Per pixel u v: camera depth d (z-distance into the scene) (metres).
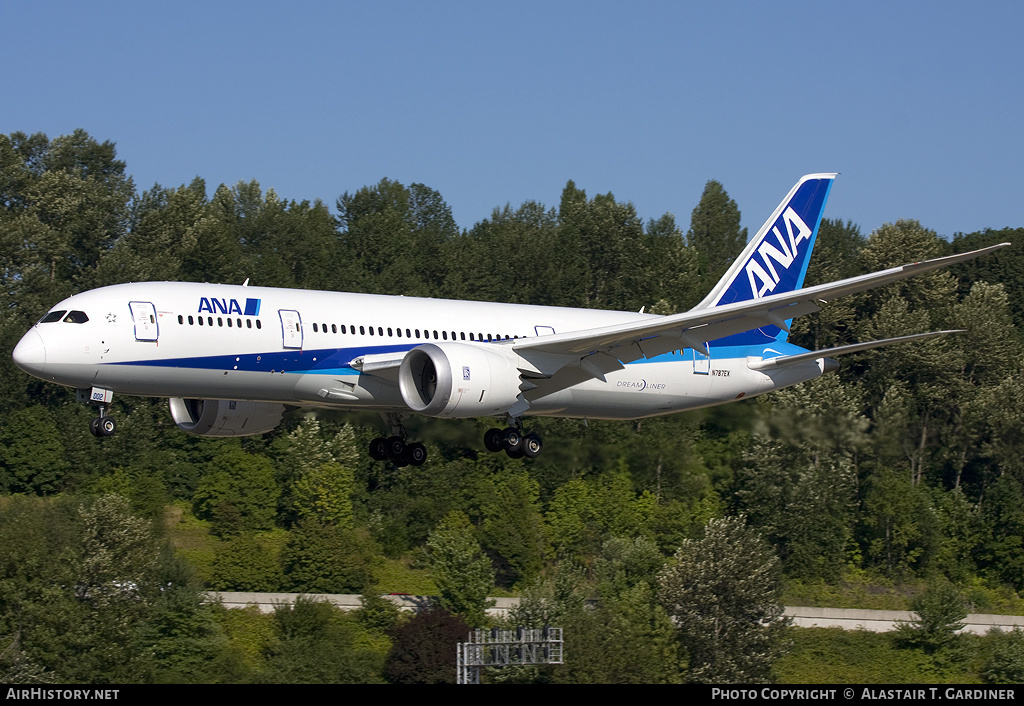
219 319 41.88
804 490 74.31
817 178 56.06
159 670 55.16
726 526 64.81
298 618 60.53
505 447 49.50
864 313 107.19
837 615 67.62
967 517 81.06
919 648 64.31
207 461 85.31
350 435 83.38
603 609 61.56
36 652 51.53
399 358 44.56
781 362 53.12
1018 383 89.50
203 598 60.69
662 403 52.12
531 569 72.81
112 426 41.62
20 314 94.00
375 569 73.75
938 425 86.69
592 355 46.06
